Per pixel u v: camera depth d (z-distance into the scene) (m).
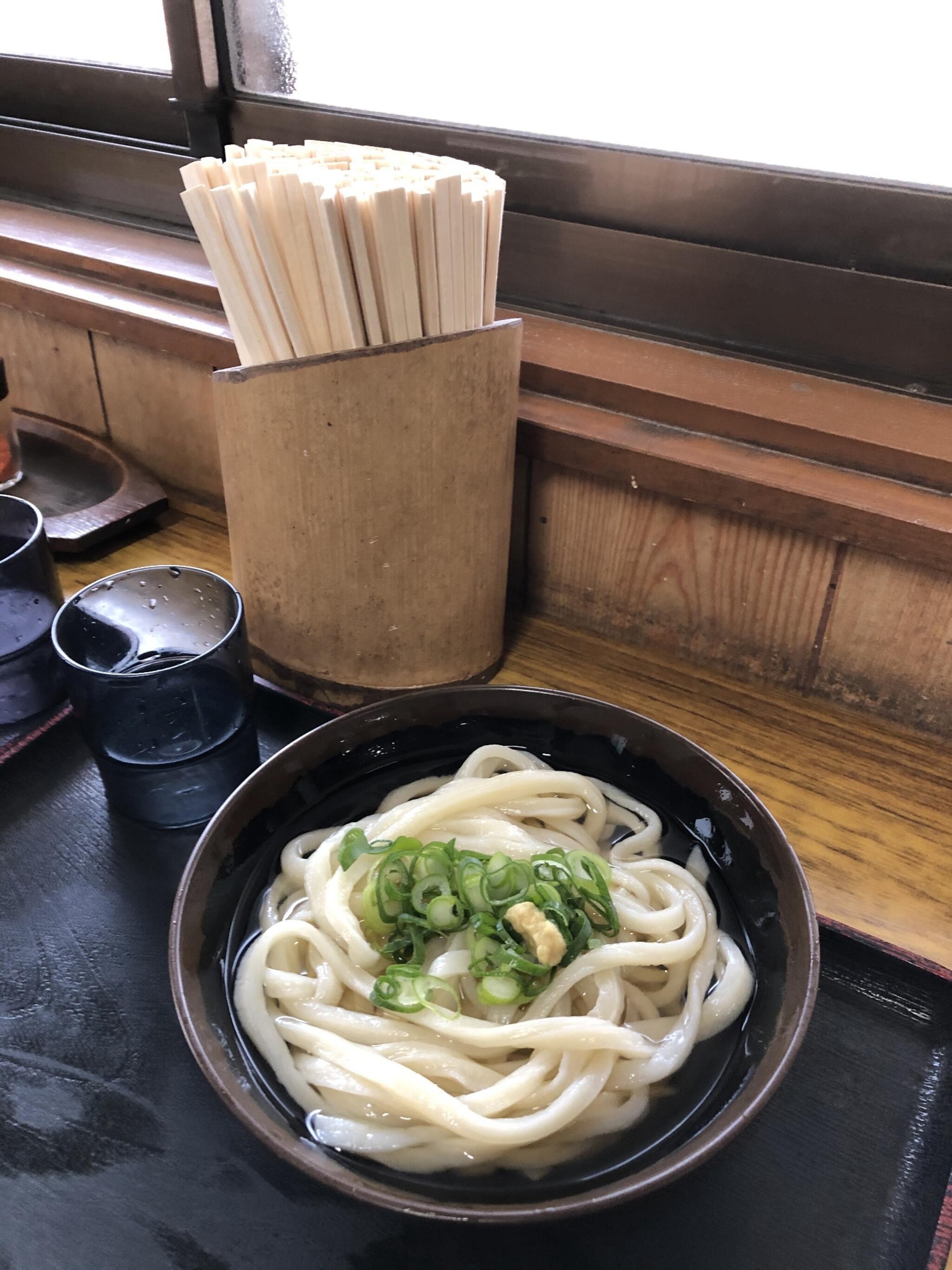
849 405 0.45
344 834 0.36
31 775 0.45
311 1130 0.30
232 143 0.59
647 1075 0.30
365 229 0.37
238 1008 0.32
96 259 0.60
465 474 0.43
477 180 0.40
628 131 0.49
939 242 0.43
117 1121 0.32
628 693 0.50
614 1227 0.29
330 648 0.46
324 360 0.38
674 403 0.46
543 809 0.38
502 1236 0.29
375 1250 0.29
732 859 0.36
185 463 0.63
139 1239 0.29
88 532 0.56
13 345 0.67
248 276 0.38
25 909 0.39
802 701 0.49
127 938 0.38
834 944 0.36
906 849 0.42
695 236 0.48
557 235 0.51
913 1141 0.32
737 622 0.49
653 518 0.48
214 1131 0.32
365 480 0.41
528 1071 0.31
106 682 0.39
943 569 0.41
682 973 0.34
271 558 0.45
